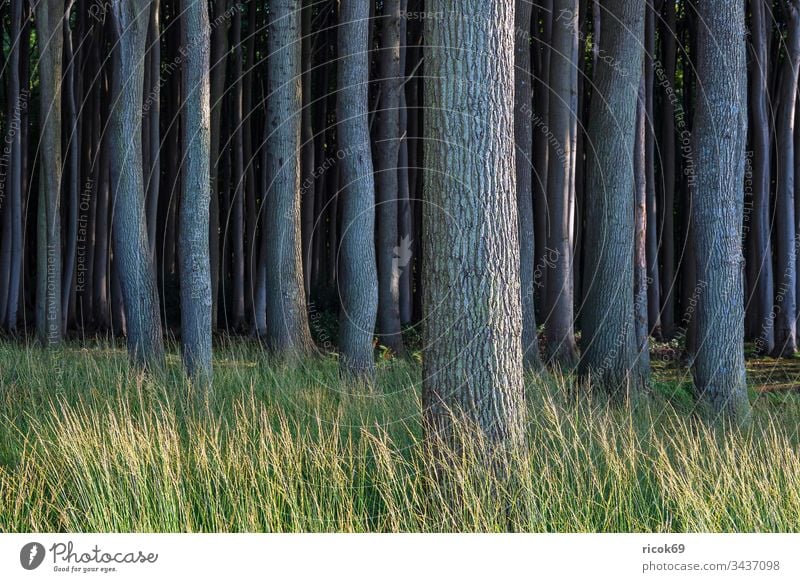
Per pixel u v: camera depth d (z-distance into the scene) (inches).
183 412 521.0
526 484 375.9
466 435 374.6
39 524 375.2
